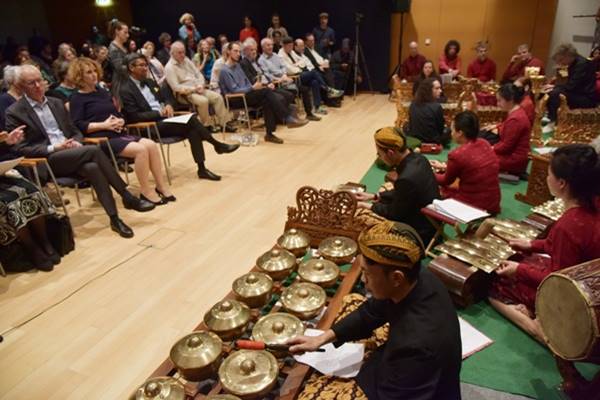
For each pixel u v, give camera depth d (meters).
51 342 2.23
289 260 2.06
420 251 1.22
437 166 3.55
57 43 10.83
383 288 1.25
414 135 5.13
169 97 5.60
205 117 5.61
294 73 7.03
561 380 1.88
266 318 1.70
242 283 1.88
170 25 10.09
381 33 8.92
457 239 2.51
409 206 2.52
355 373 1.53
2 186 2.79
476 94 6.07
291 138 5.84
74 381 1.99
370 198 2.89
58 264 2.93
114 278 2.77
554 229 1.88
